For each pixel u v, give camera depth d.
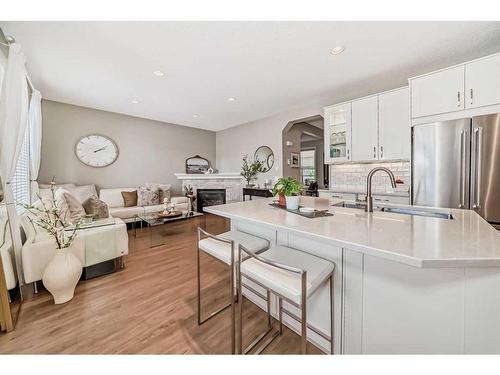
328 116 3.76
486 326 0.84
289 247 1.48
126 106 4.31
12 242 1.88
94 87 3.33
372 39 2.16
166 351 1.33
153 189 4.83
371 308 1.10
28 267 1.91
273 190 1.89
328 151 3.78
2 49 2.07
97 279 2.25
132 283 2.18
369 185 1.59
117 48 2.26
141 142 5.31
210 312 1.72
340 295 1.21
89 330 1.51
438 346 0.93
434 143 2.45
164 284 2.16
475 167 2.21
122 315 1.68
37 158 3.23
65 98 3.85
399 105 2.96
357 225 1.23
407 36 2.12
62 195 2.58
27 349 1.35
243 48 2.29
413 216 1.48
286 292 0.99
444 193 2.39
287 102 4.05
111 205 4.42
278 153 4.98
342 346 1.22
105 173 4.79
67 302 1.85
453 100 2.38
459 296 0.88
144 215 3.77
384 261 1.05
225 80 3.09
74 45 2.20
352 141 3.46
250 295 1.85
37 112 3.21
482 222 1.28
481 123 2.17
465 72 2.31
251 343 1.39
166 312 1.72
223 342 1.41
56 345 1.38
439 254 0.76
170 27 1.94
